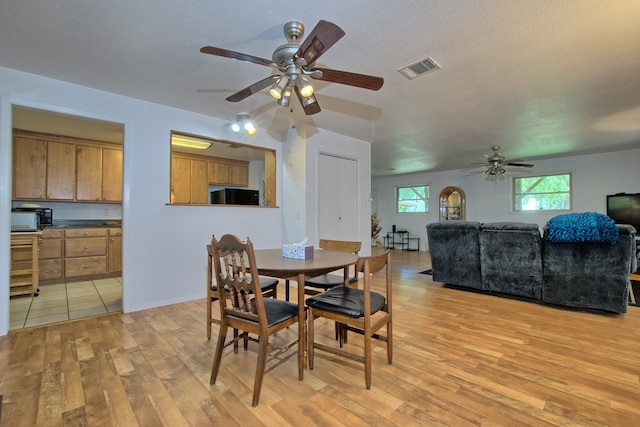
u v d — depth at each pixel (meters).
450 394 1.71
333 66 2.44
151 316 2.98
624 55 2.29
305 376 1.90
